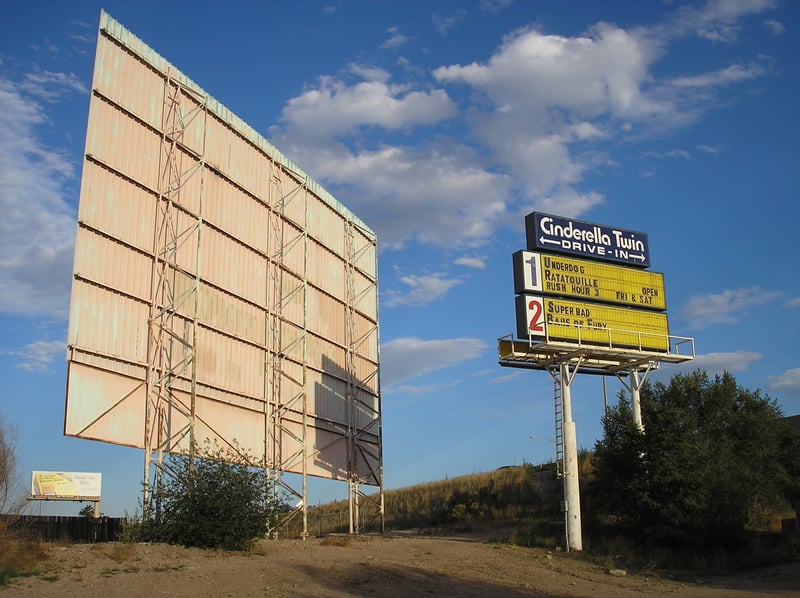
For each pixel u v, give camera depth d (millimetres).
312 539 38531
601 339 37375
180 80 37156
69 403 28922
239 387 38969
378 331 54875
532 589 25422
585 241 38812
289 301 44188
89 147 31375
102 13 32781
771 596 25359
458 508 50938
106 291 31297
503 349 36531
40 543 23812
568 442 35500
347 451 48906
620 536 36188
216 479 28578
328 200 49969
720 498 35375
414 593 23141
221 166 39594
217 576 22719
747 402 46875
